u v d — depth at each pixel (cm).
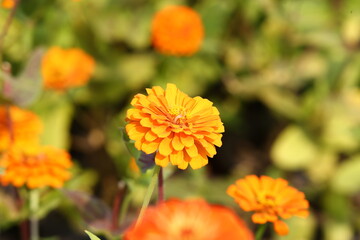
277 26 162
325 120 151
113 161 153
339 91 155
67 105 143
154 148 86
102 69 152
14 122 109
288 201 91
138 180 100
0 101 104
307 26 157
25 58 128
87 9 151
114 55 157
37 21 132
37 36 134
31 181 99
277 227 89
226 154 163
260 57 162
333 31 157
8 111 106
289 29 160
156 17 134
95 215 101
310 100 151
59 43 145
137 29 158
